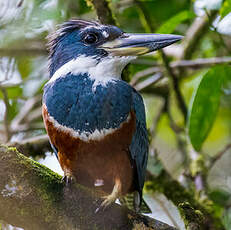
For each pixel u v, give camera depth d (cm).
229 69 996
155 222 778
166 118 1498
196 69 1352
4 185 705
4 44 1243
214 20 1186
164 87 1405
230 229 1200
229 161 1425
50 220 727
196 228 875
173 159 1402
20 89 1364
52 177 738
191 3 1270
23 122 1316
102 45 946
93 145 862
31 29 1202
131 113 889
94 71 927
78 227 744
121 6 1311
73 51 952
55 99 896
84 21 991
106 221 763
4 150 718
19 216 716
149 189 1238
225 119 1505
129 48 944
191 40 1374
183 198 1220
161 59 1289
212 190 1265
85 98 893
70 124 876
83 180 918
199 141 1040
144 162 974
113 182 911
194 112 1017
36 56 1311
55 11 1148
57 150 948
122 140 869
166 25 1066
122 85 912
